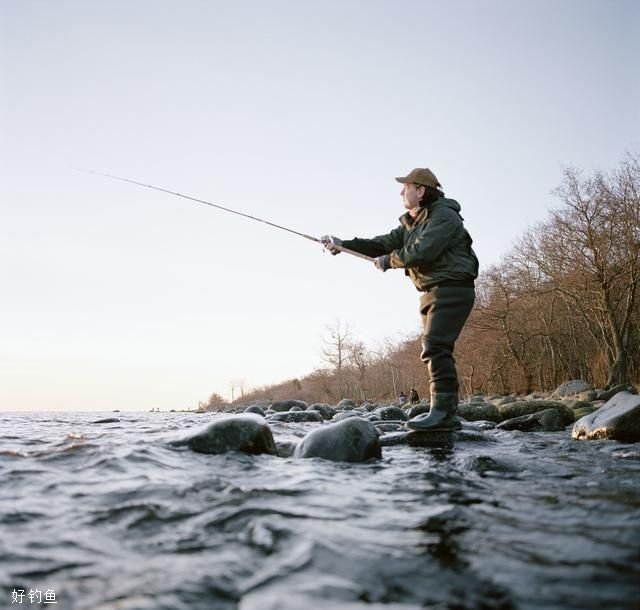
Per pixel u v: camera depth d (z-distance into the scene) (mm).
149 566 1672
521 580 1537
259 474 3260
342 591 1473
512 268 38875
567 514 2260
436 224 5102
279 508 2387
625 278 29359
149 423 10633
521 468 3596
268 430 4305
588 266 28656
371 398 65688
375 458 4121
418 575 1588
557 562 1670
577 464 3844
